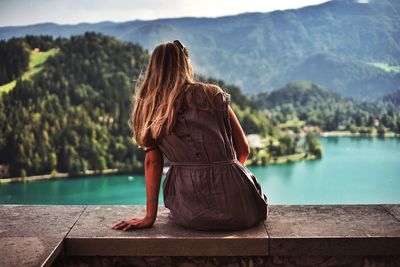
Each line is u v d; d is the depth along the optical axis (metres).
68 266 2.30
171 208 2.42
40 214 2.59
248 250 2.24
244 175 2.37
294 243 2.24
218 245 2.24
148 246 2.25
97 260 2.30
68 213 2.61
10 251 2.11
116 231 2.33
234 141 2.43
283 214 2.57
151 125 2.31
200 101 2.30
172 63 2.35
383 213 2.58
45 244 2.18
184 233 2.30
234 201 2.31
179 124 2.30
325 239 2.23
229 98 2.36
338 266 2.30
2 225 2.43
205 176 2.32
